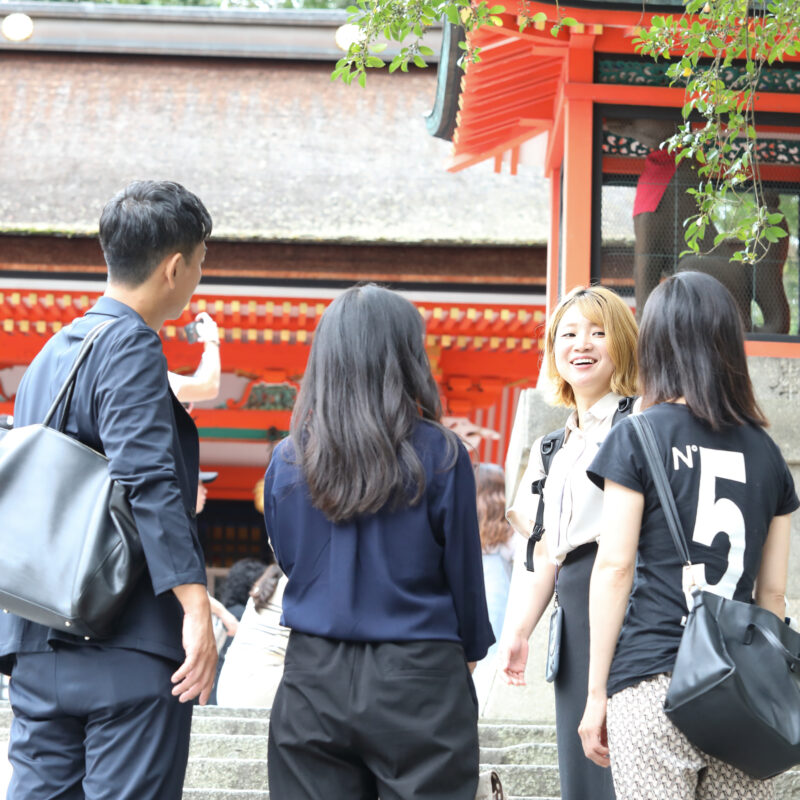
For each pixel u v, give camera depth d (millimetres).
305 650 2904
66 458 2980
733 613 2838
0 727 5781
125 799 2891
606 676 2994
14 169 18156
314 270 14320
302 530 2965
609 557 2994
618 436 3066
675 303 3137
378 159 19188
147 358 3078
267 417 17000
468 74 8508
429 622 2877
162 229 3221
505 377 16000
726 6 5223
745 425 3086
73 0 28250
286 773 2910
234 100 21188
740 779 2912
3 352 15625
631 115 8234
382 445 2910
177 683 3014
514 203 17625
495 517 6633
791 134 8234
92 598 2867
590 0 7523
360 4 5402
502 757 5426
